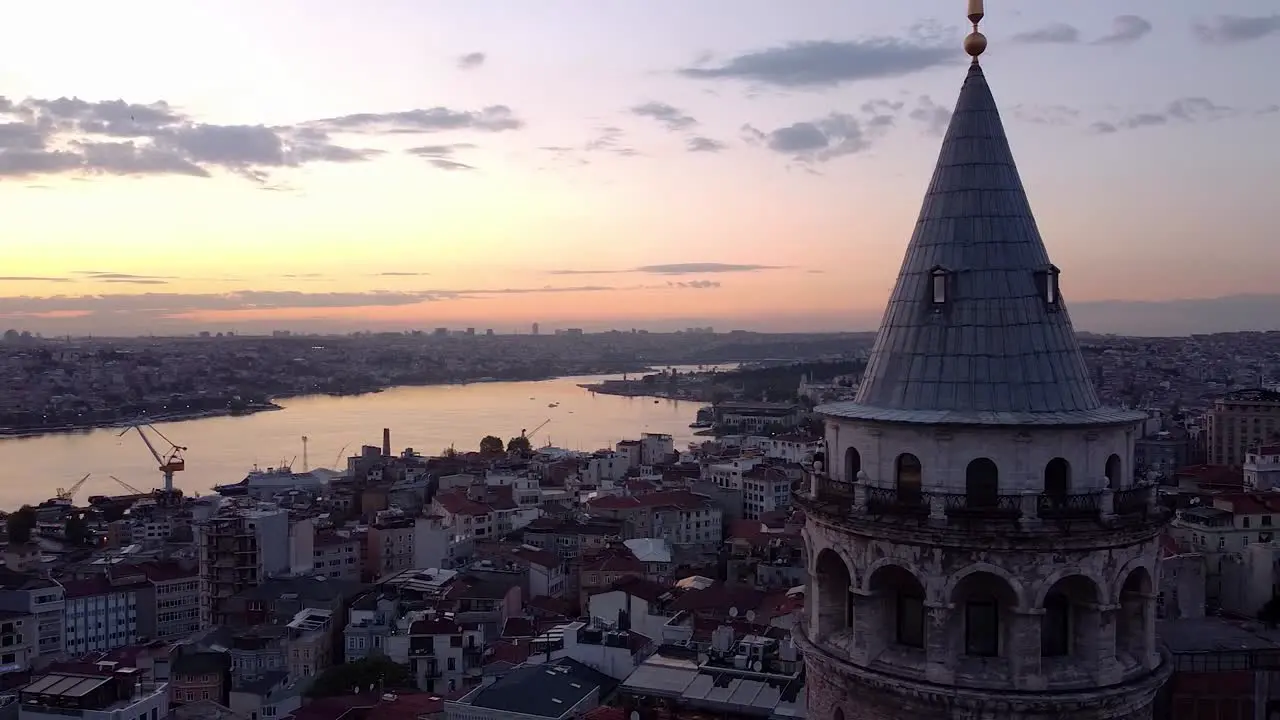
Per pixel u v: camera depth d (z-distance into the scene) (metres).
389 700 159.88
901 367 41.50
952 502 38.25
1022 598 37.78
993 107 43.41
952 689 37.88
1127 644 40.09
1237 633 76.12
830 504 41.91
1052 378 40.03
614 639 170.88
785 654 135.00
